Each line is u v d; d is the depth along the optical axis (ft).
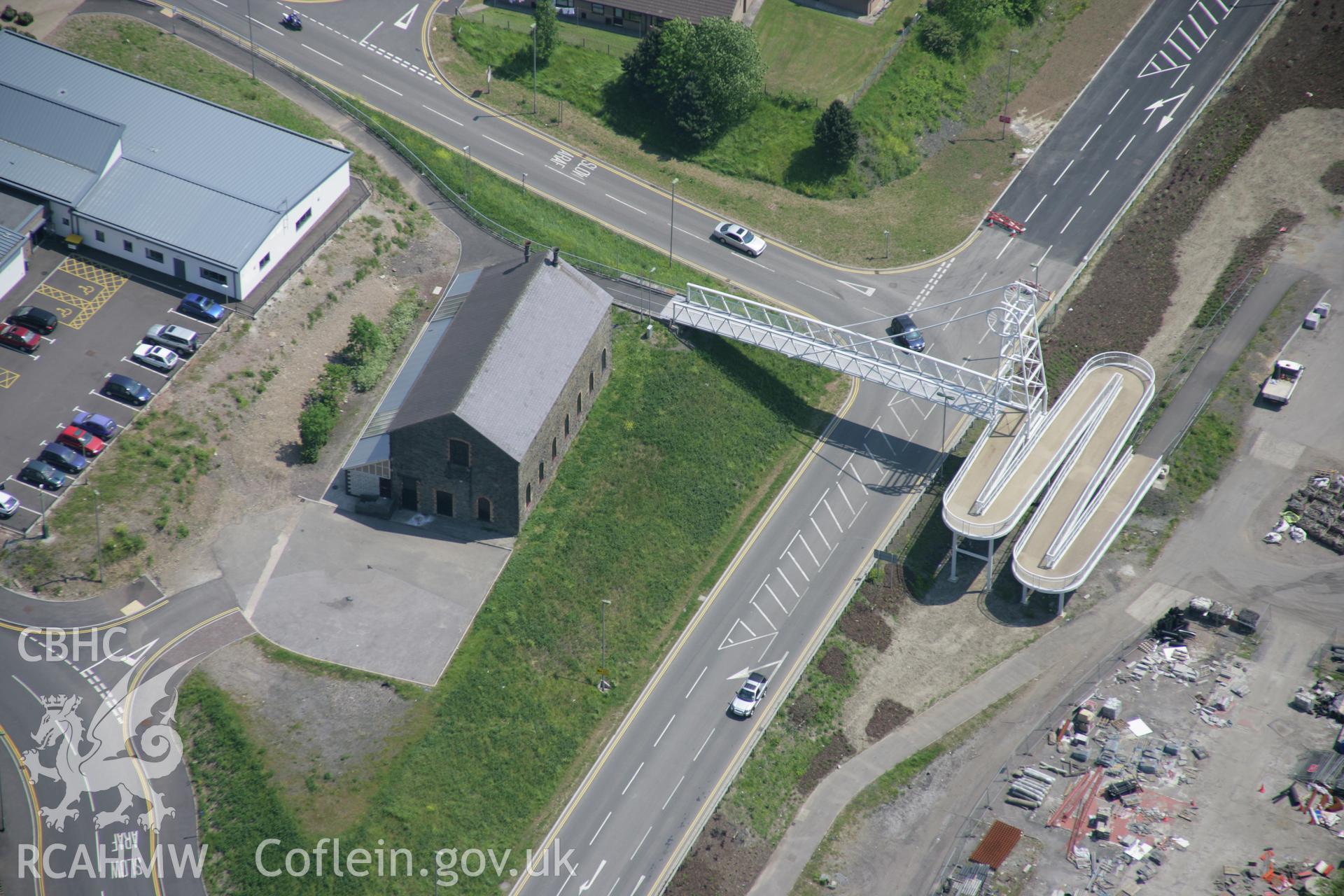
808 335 428.97
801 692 352.08
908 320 436.35
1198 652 360.89
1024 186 488.02
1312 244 455.22
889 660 362.74
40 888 294.46
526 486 364.79
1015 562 368.27
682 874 315.58
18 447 357.20
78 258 402.11
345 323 406.41
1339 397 415.85
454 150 468.75
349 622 344.08
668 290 434.71
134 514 350.23
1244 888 310.04
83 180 404.77
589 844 319.47
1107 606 374.02
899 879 318.86
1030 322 382.83
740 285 449.48
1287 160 479.41
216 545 355.36
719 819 326.24
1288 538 386.73
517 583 357.20
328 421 374.22
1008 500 376.48
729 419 406.41
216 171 414.82
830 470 402.31
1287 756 335.47
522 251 436.76
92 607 337.11
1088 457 393.29
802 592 372.99
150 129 422.00
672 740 339.57
